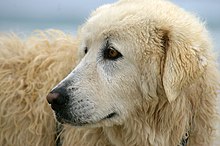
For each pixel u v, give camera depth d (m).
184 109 8.80
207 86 8.95
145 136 8.88
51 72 10.10
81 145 9.30
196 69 8.09
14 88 10.26
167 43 8.36
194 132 9.12
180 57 8.05
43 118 9.98
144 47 8.40
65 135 9.65
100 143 9.30
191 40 8.23
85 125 8.56
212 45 9.32
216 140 9.57
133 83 8.52
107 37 8.55
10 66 10.52
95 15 9.10
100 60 8.59
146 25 8.47
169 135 8.92
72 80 8.45
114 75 8.48
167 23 8.47
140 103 8.66
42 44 10.78
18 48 10.81
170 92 7.97
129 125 8.84
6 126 10.25
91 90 8.42
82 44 9.10
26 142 10.12
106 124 8.61
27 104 10.09
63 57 10.21
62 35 11.00
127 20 8.52
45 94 9.95
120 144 9.13
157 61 8.37
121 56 8.48
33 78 10.26
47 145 10.12
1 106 10.25
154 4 8.95
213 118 9.24
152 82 8.46
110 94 8.45
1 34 11.47
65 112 8.42
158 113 8.77
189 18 8.88
